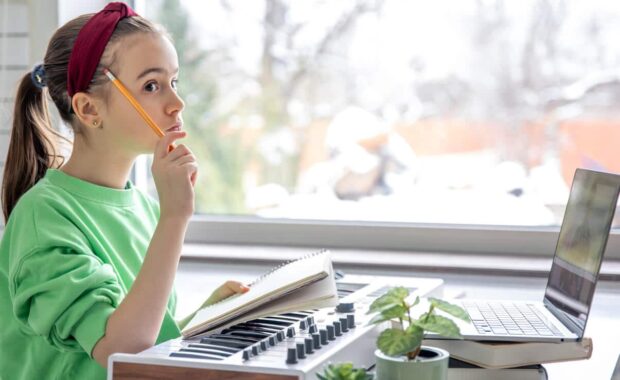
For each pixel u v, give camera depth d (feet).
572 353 3.79
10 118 7.20
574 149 6.75
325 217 7.30
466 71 6.91
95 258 4.08
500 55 6.84
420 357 3.34
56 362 4.21
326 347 3.43
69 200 4.42
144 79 4.34
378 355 3.23
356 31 7.10
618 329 4.91
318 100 7.24
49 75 4.61
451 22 6.91
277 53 7.30
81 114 4.45
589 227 4.12
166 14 7.55
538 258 6.60
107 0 7.52
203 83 7.50
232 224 7.41
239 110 7.44
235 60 7.41
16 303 3.97
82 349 3.99
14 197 4.91
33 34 7.06
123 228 4.66
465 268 6.15
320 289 3.79
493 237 6.84
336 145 7.23
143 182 7.84
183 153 4.21
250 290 4.22
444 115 6.98
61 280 3.85
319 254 4.40
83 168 4.61
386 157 7.13
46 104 4.91
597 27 6.64
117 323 3.85
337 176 7.25
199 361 3.23
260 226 7.36
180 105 4.42
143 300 3.93
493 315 4.34
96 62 4.36
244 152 7.45
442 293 5.15
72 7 7.16
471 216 7.00
